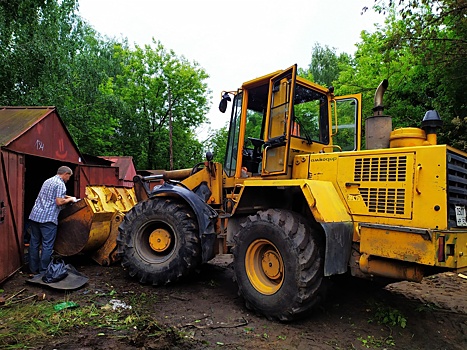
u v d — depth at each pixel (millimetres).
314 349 3111
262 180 4055
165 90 27172
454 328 3740
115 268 5574
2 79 12234
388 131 3869
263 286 3836
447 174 3150
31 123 6305
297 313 3512
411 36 9562
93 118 22641
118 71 29609
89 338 3059
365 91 14820
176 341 3086
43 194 4980
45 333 3145
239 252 4008
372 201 3539
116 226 5777
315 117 4719
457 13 9086
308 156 4117
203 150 29547
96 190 5828
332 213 3518
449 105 11039
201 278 5188
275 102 4359
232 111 5090
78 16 23172
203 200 4938
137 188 6410
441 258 3016
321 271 3537
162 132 27172
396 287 5301
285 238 3586
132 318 3549
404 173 3359
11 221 4914
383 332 3535
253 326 3545
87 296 4219
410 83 12969
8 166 4867
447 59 9562
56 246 5512
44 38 13625
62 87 16125
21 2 12047
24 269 5262
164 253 4918
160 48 27031
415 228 3143
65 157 7777
